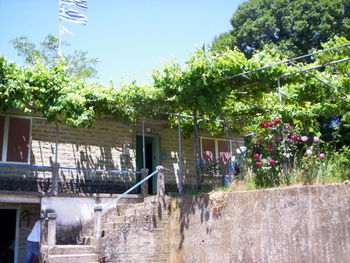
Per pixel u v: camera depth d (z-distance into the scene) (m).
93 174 13.41
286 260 7.66
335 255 7.06
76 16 18.09
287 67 12.01
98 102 12.16
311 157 8.80
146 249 9.83
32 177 12.44
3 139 12.33
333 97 12.90
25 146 12.57
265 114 13.55
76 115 11.38
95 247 9.57
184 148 15.65
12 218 13.72
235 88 11.95
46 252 9.12
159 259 9.90
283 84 12.08
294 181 8.41
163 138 15.24
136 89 12.30
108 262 9.38
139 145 15.98
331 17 22.58
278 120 9.77
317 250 7.29
